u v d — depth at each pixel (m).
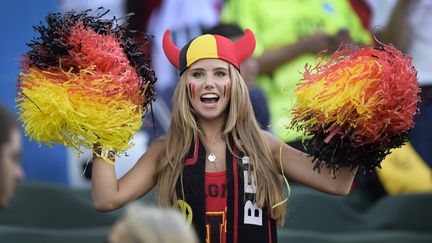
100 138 14.06
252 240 14.73
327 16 26.89
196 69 15.16
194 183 14.78
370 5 27.66
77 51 13.94
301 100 14.36
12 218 22.30
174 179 14.83
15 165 9.66
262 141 15.20
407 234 24.06
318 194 24.61
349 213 24.69
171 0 26.17
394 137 14.28
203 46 15.20
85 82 13.80
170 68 25.80
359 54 14.21
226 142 15.14
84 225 22.91
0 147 9.52
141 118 14.68
